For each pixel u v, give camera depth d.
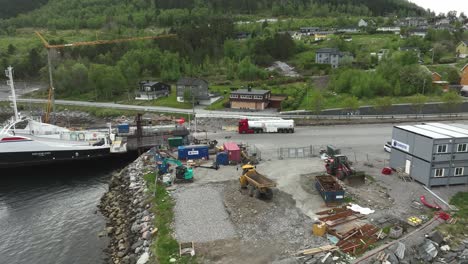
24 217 43.00
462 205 36.47
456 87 98.12
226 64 144.62
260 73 127.75
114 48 164.12
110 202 44.91
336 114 81.19
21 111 110.44
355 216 34.06
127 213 39.66
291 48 155.00
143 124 79.94
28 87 149.75
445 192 39.56
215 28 183.38
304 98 94.44
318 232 31.12
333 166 44.00
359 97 92.44
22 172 59.25
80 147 59.28
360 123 74.12
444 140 39.41
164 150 57.25
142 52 151.38
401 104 81.06
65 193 50.38
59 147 58.12
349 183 41.69
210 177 44.94
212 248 29.75
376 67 115.50
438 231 31.12
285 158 52.12
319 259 27.61
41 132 62.84
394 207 36.09
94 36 197.25
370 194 39.16
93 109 106.38
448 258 28.14
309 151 55.38
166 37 174.12
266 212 35.41
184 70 140.62
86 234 38.25
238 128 69.81
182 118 85.00
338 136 64.62
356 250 28.86
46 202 47.34
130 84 128.88
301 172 46.03
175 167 48.38
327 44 162.38
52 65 145.38
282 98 94.56
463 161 40.50
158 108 99.56
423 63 126.44
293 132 68.38
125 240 34.44
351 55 138.88
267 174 45.47
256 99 90.88
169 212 36.03
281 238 31.00
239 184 42.44
